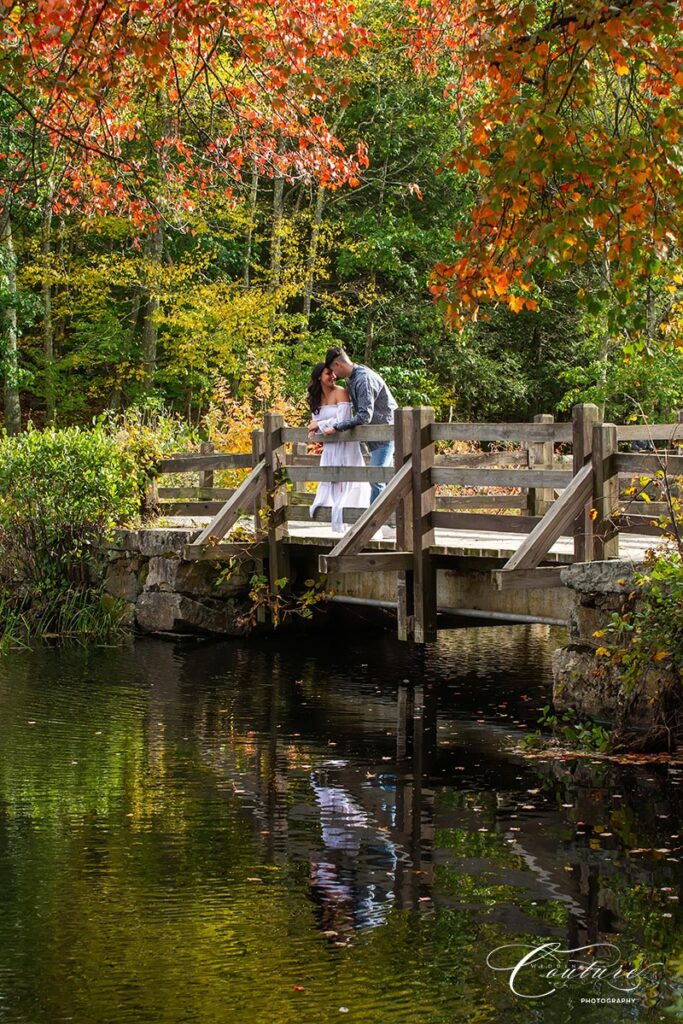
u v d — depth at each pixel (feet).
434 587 32.48
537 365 89.86
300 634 41.34
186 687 31.86
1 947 15.01
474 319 21.25
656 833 19.53
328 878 17.49
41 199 28.43
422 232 78.84
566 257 19.13
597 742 25.22
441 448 58.70
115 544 42.04
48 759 24.44
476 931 15.51
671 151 18.84
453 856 18.40
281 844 19.02
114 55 23.86
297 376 76.95
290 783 22.66
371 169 81.97
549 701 30.27
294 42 28.40
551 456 37.73
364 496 37.17
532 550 27.07
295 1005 13.43
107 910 16.25
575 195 18.71
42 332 85.10
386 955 14.73
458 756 24.68
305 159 32.55
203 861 18.21
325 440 35.81
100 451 43.16
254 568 40.40
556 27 20.35
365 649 38.40
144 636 40.63
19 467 43.14
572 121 18.56
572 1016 13.16
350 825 20.06
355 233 81.05
